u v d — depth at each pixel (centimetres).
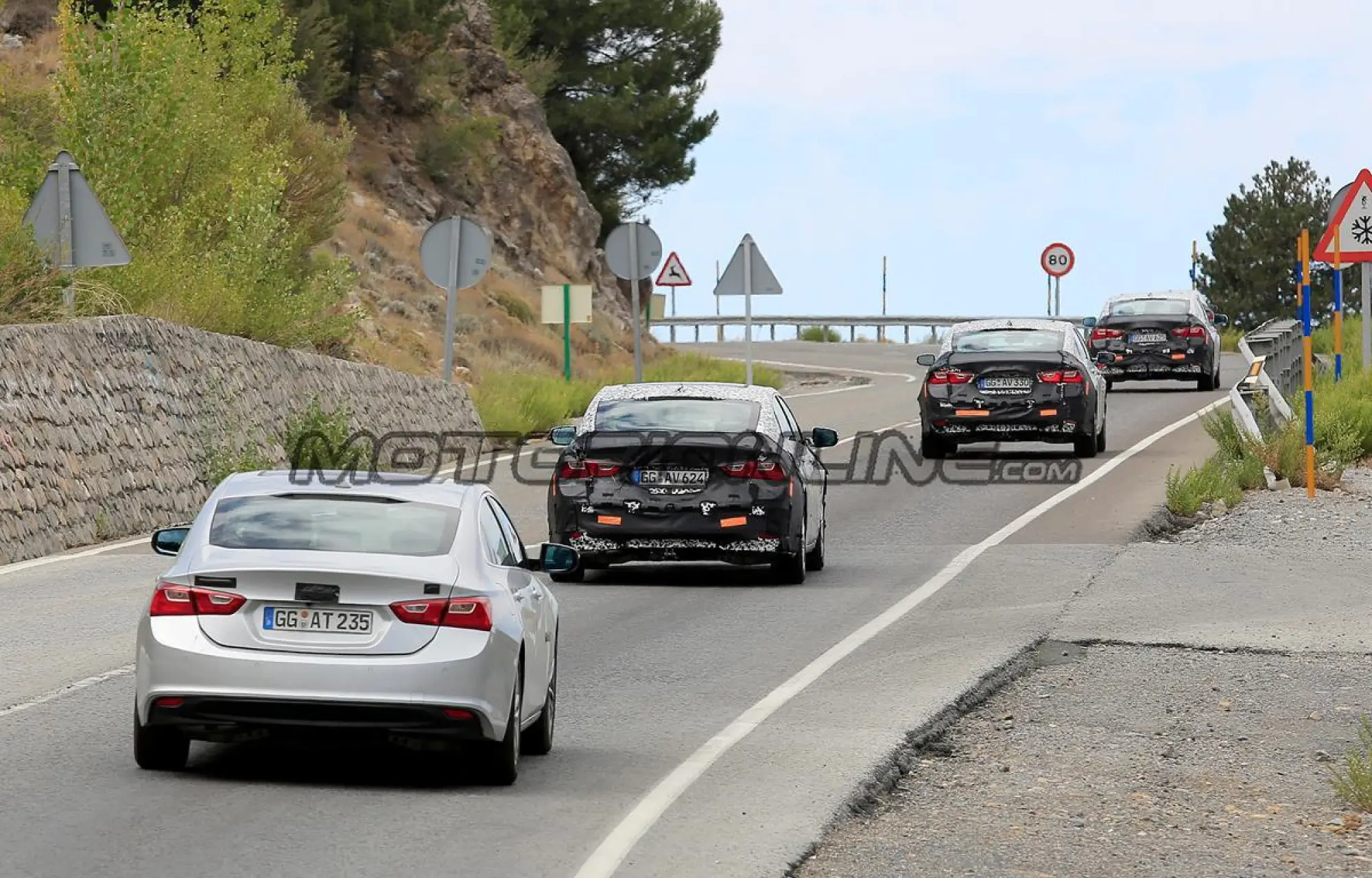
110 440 6038
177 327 6800
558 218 15025
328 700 2586
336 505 2844
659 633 4266
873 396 12175
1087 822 2695
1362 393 9094
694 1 17338
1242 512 6406
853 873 2378
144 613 2688
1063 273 14425
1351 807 2830
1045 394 7925
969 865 2434
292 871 2250
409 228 13050
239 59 9569
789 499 4947
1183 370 11331
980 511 6575
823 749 3052
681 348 17750
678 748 3062
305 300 8138
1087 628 4319
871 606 4653
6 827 2434
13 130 8306
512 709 2723
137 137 7881
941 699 3497
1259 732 3350
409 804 2633
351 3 13262
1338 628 4325
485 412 9294
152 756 2766
